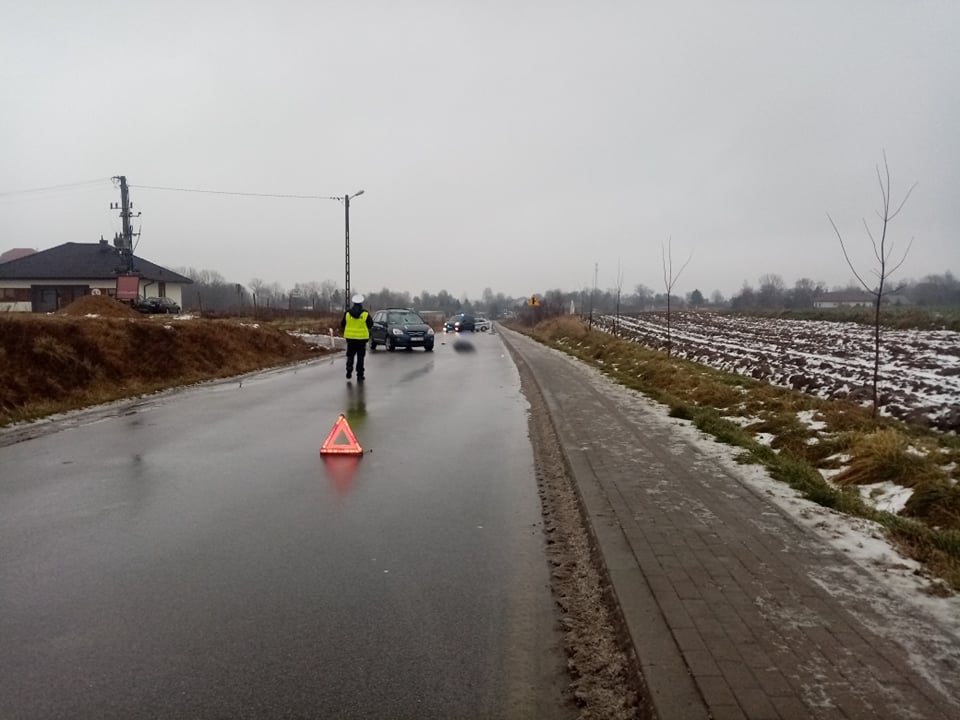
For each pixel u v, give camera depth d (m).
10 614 4.35
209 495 7.10
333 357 27.23
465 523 6.25
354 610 4.43
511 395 15.52
